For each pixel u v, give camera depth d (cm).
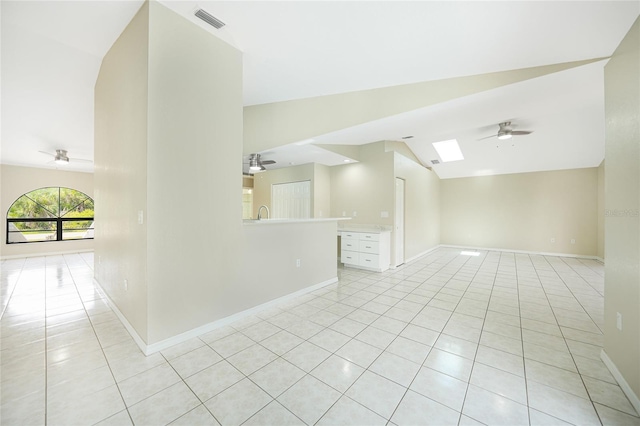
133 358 196
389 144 539
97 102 321
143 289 204
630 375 155
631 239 155
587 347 218
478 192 780
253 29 223
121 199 246
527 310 300
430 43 219
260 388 165
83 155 543
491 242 759
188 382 170
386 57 248
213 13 206
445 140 587
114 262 274
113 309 284
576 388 166
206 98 234
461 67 262
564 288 388
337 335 238
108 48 263
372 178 555
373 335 238
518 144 563
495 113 342
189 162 223
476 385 170
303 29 214
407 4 174
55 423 136
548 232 683
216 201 246
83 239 719
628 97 157
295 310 298
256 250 287
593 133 487
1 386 164
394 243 526
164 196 207
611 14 160
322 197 616
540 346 220
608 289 186
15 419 138
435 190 790
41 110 361
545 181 688
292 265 337
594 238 630
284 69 282
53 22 220
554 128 480
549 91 278
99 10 206
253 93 356
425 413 145
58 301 316
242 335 236
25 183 632
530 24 182
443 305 316
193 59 223
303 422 139
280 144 411
